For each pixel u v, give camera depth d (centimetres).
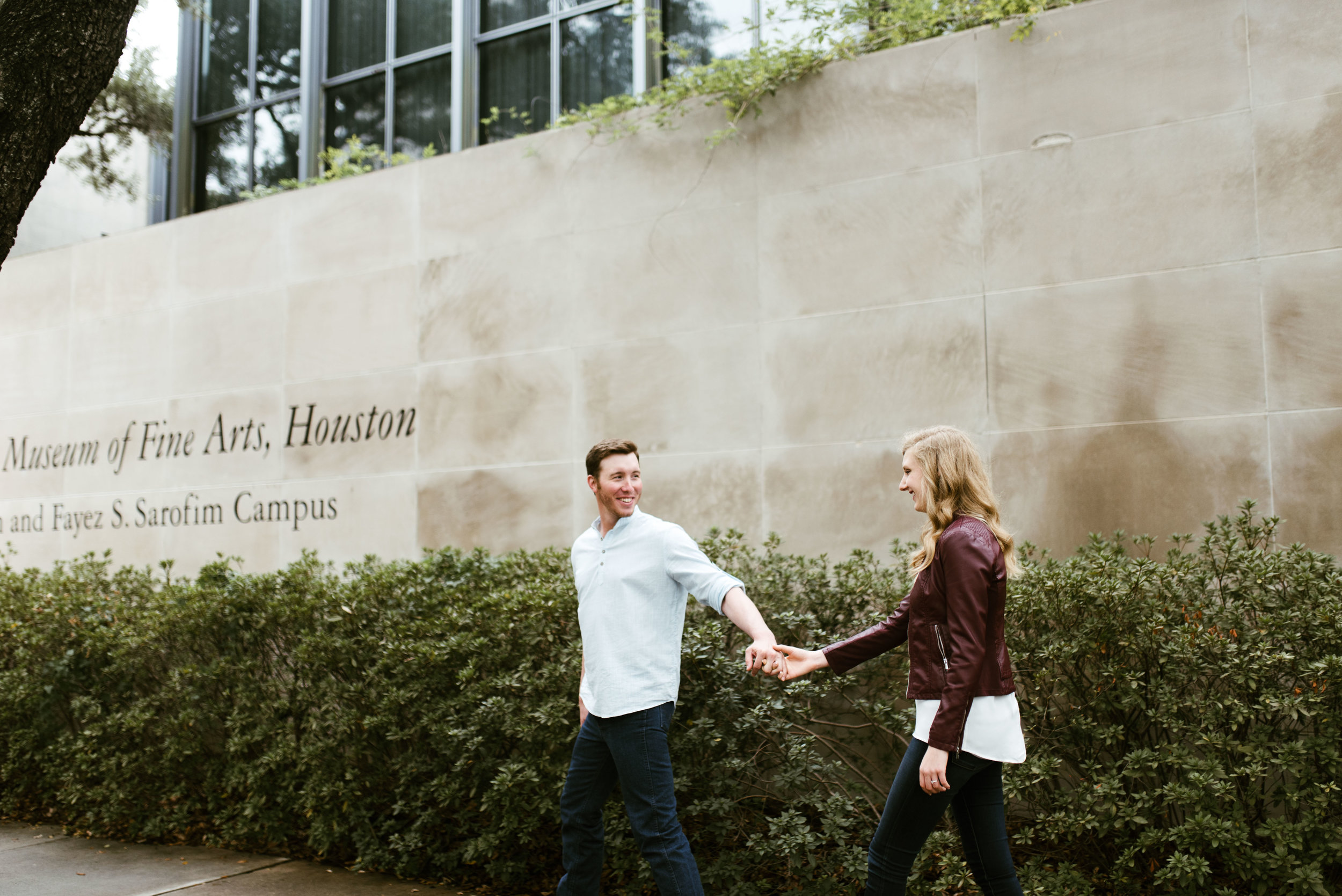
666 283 565
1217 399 433
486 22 805
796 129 538
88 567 680
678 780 404
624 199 583
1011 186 483
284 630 532
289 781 494
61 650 588
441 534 620
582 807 336
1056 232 471
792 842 383
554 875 444
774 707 404
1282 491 418
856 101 524
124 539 743
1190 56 451
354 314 668
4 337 820
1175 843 362
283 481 680
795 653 331
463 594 504
